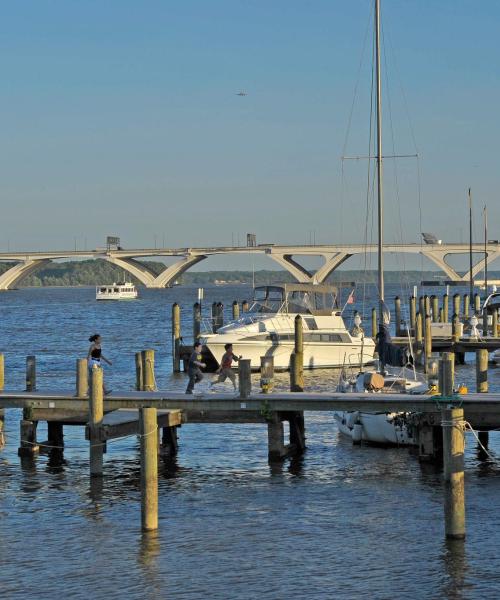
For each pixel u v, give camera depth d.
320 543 34.91
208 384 81.19
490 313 133.38
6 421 60.28
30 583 31.34
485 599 29.64
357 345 91.19
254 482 43.84
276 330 89.75
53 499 41.19
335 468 46.34
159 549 34.47
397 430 49.88
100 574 32.09
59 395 49.94
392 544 34.62
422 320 101.38
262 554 33.81
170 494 41.84
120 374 88.62
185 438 54.25
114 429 45.12
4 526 37.31
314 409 46.31
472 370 91.62
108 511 39.25
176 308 92.88
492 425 44.25
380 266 68.62
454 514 34.72
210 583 31.20
